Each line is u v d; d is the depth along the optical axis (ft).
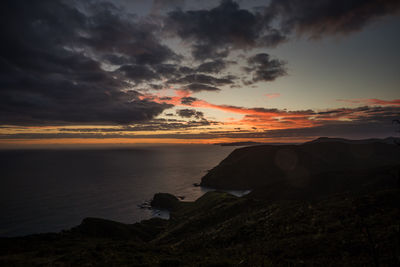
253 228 92.99
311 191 286.66
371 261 41.73
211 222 157.58
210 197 276.82
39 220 381.19
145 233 211.00
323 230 67.92
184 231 154.92
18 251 94.02
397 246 45.03
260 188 345.92
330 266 44.04
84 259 62.85
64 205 477.36
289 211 102.99
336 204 92.99
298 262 48.65
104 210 437.58
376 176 260.21
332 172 325.83
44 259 71.10
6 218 391.65
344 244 53.42
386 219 63.21
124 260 59.82
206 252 74.43
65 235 142.10
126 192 613.93
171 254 71.67
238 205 171.22
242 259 56.65
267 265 49.42
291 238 67.62
